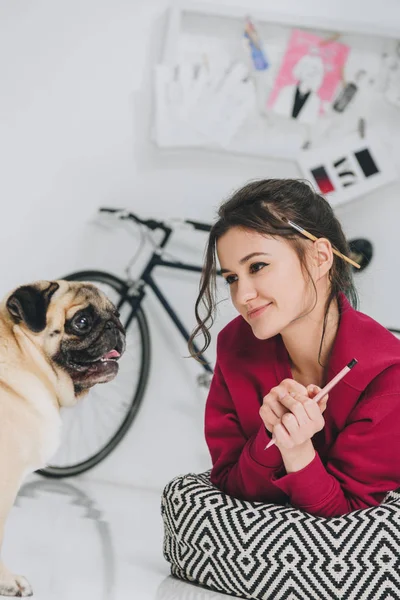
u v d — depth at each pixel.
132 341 2.96
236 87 2.98
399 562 1.26
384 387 1.33
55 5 3.00
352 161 3.01
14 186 3.01
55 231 3.01
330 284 1.41
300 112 3.00
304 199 1.40
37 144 3.01
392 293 3.02
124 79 3.01
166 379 3.00
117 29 3.00
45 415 1.50
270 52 3.00
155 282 3.01
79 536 1.98
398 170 3.04
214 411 1.56
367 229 3.04
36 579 1.52
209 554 1.38
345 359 1.36
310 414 1.25
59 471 2.86
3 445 1.43
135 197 3.02
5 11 3.00
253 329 1.35
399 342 1.41
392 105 3.05
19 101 3.01
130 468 2.96
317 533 1.30
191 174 3.02
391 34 3.01
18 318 1.57
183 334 2.90
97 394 3.00
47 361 1.58
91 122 3.01
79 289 1.66
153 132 2.98
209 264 1.47
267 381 1.48
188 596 1.42
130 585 1.52
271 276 1.32
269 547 1.31
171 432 2.98
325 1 3.04
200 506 1.40
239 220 1.34
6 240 3.00
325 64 3.01
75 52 3.01
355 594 1.27
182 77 2.96
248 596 1.37
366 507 1.37
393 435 1.33
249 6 3.01
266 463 1.36
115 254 3.01
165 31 2.99
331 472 1.39
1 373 1.49
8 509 1.43
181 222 2.86
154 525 2.23
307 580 1.29
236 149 3.00
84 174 3.02
